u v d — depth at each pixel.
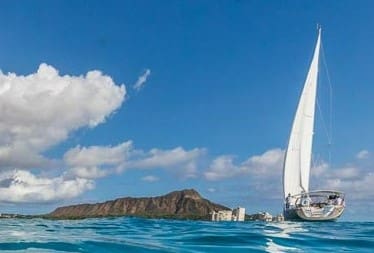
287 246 14.78
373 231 21.34
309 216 30.91
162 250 13.05
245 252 13.17
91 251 12.52
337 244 15.61
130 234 17.70
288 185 38.19
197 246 14.09
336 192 31.48
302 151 38.41
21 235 15.88
